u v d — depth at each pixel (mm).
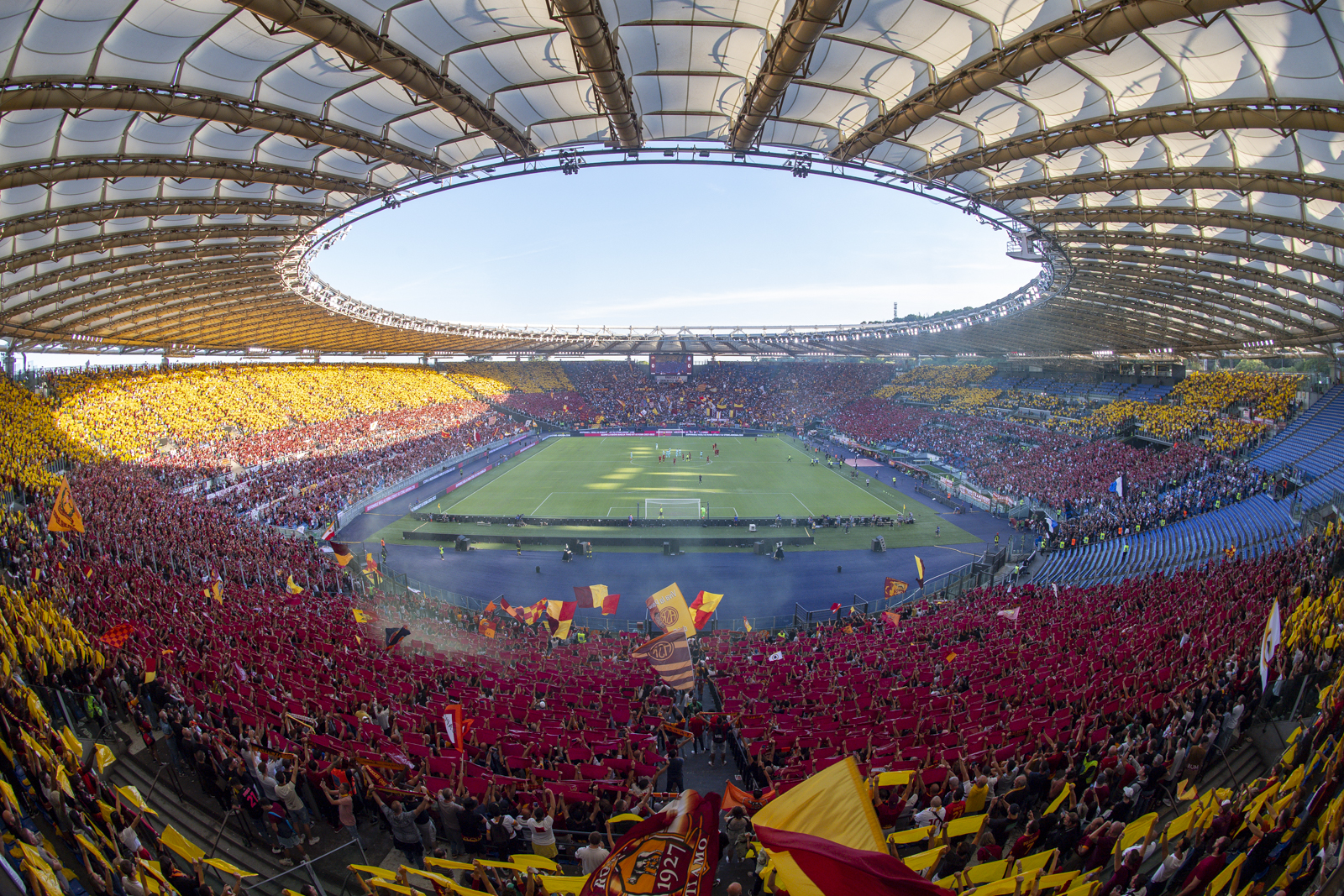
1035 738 13211
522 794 11172
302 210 33219
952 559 41625
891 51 20594
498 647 25656
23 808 10008
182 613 21672
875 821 5387
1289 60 17375
